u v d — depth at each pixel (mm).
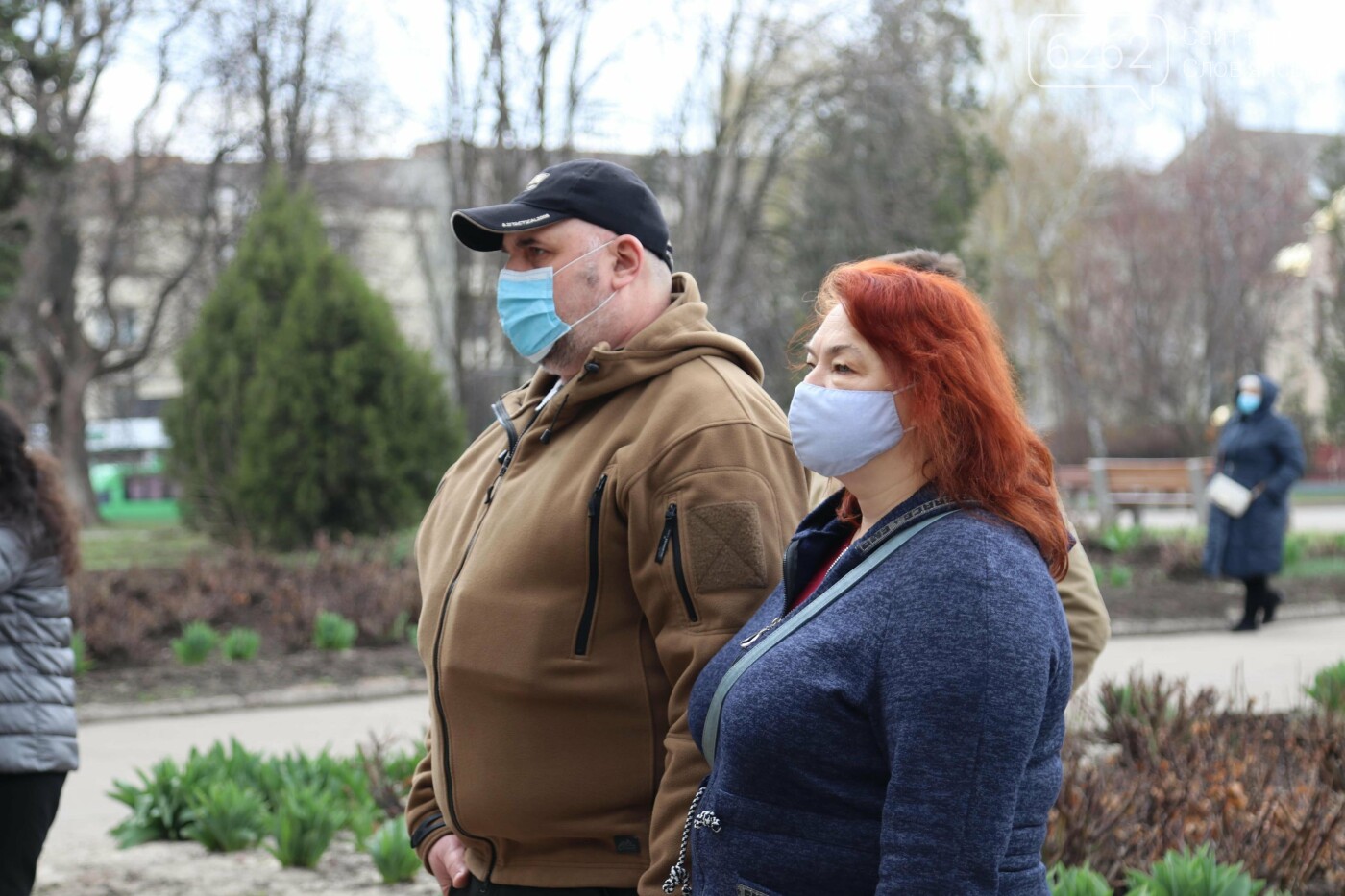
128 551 19484
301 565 13414
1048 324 29484
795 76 19375
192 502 17375
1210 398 28422
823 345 1896
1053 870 3713
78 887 4789
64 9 22312
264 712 8609
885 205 20078
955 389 1786
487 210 2512
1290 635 10727
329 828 5016
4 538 3531
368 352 16297
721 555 2260
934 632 1683
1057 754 1826
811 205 20250
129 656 9891
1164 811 4496
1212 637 10719
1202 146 27516
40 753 3586
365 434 16016
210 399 17141
